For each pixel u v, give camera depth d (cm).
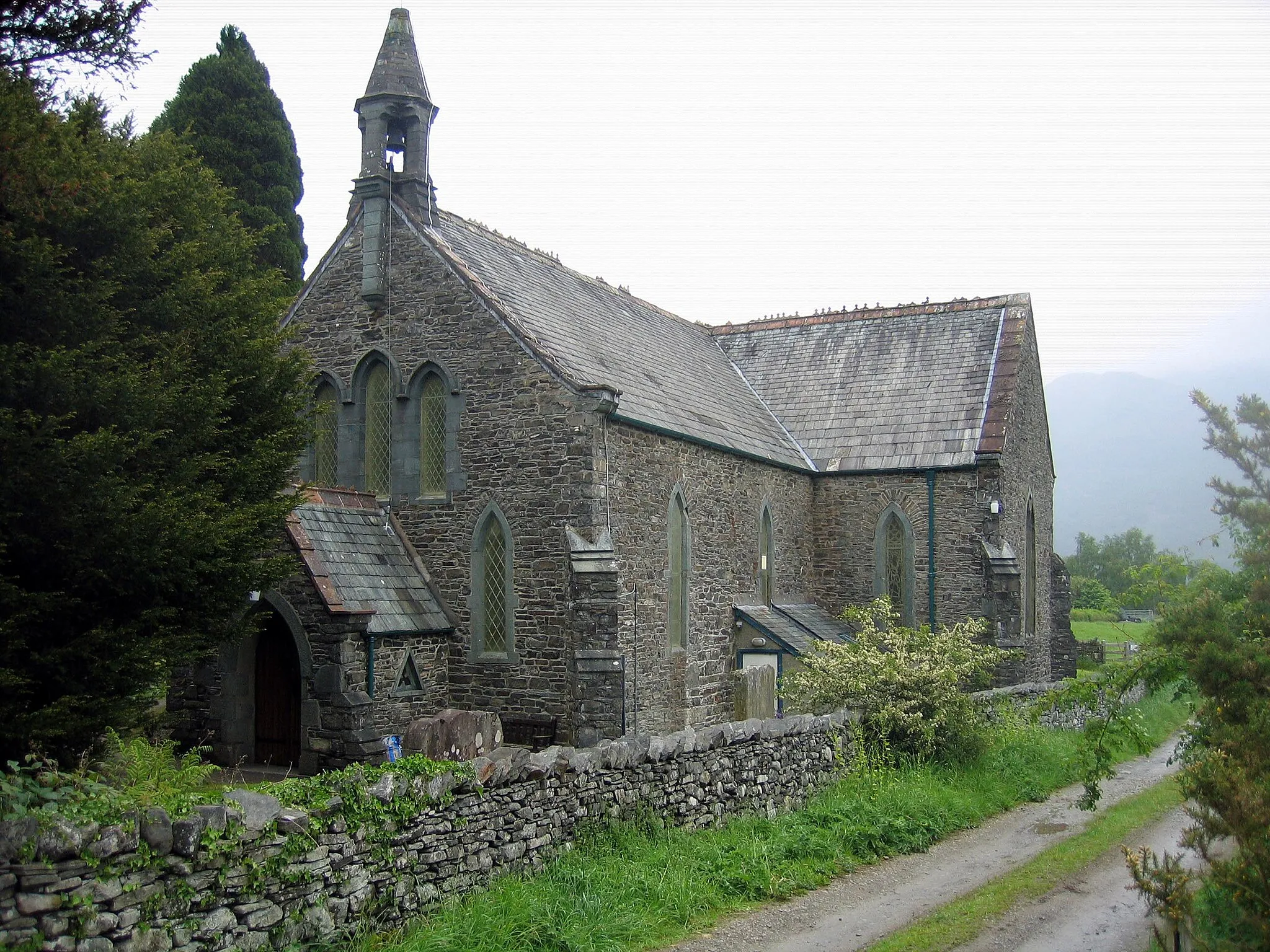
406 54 2159
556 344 2092
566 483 1931
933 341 3225
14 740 1047
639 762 1286
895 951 1016
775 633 2447
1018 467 3014
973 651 1972
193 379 1339
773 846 1316
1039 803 1764
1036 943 1044
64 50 1162
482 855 1062
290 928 861
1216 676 990
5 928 686
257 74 3625
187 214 1512
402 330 2097
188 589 1239
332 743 1698
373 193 2130
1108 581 6931
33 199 1166
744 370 3419
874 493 2917
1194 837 873
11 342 1167
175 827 788
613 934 1011
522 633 1950
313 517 1864
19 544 1092
